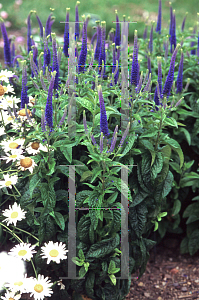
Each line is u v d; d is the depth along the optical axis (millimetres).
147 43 3061
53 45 1843
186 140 2818
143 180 2096
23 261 2229
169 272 2926
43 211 1947
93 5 11406
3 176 2100
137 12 10828
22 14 9547
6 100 2240
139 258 2371
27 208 2043
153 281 2828
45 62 2236
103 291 2211
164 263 3037
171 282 2814
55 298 2236
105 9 10977
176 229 3117
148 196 2232
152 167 2066
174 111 2637
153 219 2395
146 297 2656
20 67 2643
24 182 2191
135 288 2752
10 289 1979
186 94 2637
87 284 2125
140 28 8969
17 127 2107
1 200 2246
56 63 1880
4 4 10391
